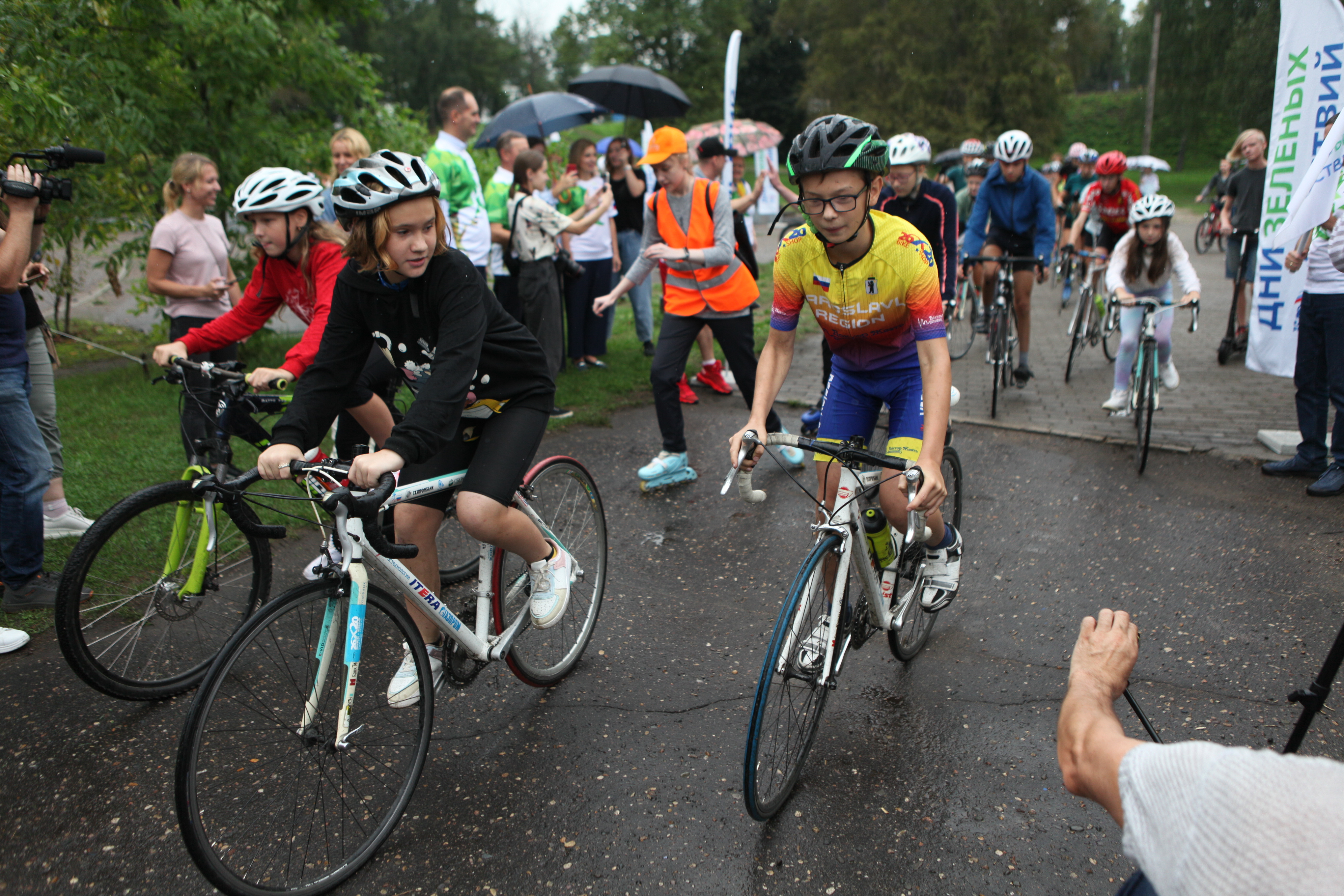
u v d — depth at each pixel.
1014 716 3.06
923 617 3.48
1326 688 1.84
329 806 2.44
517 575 3.10
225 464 2.98
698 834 2.51
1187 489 5.18
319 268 3.34
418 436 2.28
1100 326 8.73
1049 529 4.67
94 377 7.64
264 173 3.28
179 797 2.06
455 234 6.12
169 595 3.10
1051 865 2.38
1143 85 39.94
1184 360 8.51
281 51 7.65
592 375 7.97
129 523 3.00
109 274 7.96
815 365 8.48
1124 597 3.92
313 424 2.54
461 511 2.63
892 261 2.66
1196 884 0.90
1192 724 2.97
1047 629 3.67
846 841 2.48
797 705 2.65
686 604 3.95
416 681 2.59
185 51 7.38
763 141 13.91
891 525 3.00
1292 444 5.63
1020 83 39.72
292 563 4.24
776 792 2.57
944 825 2.54
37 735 2.92
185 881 2.34
